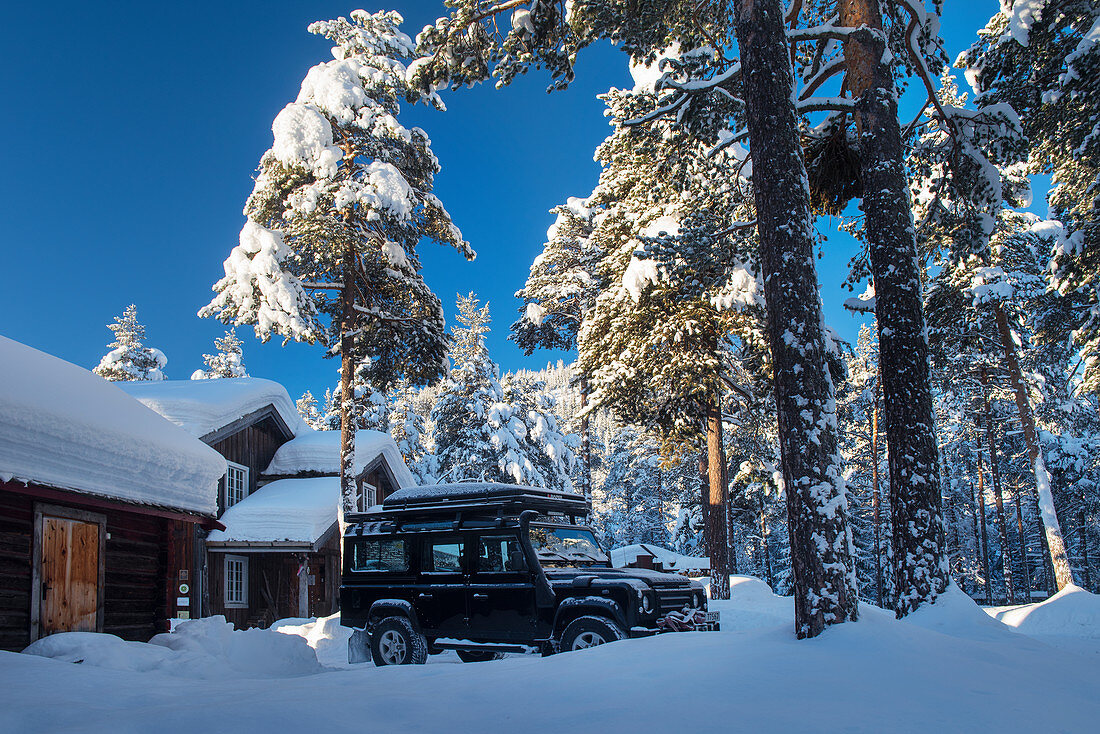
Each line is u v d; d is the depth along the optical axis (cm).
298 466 2781
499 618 984
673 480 5678
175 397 2389
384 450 3053
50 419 890
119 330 4844
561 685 528
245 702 496
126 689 660
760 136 774
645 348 2053
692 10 1193
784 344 722
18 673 684
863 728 401
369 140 2397
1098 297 2031
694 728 409
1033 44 1612
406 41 2523
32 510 940
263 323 2144
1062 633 1368
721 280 1827
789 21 1205
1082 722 426
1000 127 1286
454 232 2612
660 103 1216
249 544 2322
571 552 1027
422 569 1070
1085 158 1894
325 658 1498
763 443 2934
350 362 2430
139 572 1163
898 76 1295
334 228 2247
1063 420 3550
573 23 1181
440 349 2597
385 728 437
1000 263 2695
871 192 1086
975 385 3359
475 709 479
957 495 4506
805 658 553
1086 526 4250
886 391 1047
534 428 4194
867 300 1297
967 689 479
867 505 4744
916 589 964
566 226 3266
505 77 1227
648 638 707
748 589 2361
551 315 3381
